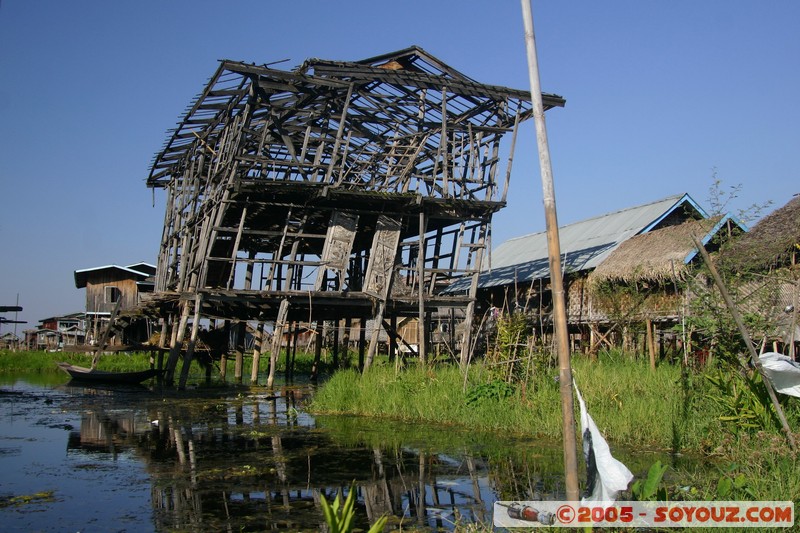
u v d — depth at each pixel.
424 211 23.25
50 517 8.28
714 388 11.45
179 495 9.22
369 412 16.50
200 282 22.19
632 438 11.83
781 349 14.74
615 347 20.45
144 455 11.90
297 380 28.34
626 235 24.33
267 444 12.71
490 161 23.59
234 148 21.34
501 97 22.31
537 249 30.70
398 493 9.29
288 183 21.23
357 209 23.05
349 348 38.00
